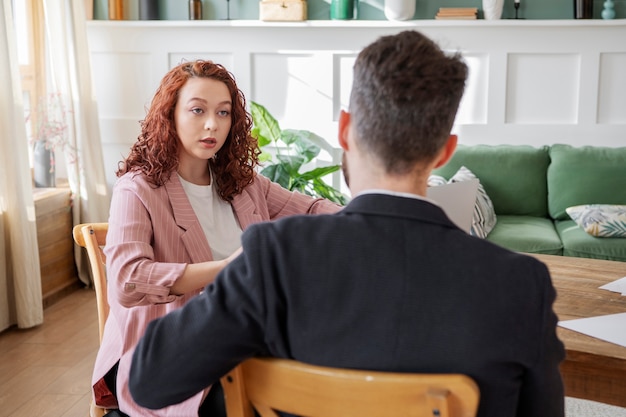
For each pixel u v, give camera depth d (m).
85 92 4.32
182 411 1.53
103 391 1.82
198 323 1.03
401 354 0.98
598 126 4.42
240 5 4.64
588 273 2.25
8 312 3.69
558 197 4.13
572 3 4.41
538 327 0.98
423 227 1.03
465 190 2.10
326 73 4.59
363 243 1.01
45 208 4.04
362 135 1.06
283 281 1.02
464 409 0.94
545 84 4.45
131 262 1.67
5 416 2.79
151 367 1.05
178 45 4.64
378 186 1.07
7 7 3.53
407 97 1.02
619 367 1.57
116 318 1.79
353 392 0.97
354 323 1.00
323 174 4.28
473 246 1.02
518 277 1.00
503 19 4.39
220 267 1.63
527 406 1.03
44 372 3.18
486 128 4.50
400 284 0.99
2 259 3.62
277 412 1.12
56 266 4.17
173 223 1.80
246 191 2.03
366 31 4.52
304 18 4.48
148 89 4.68
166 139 1.83
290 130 4.51
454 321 0.97
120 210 1.77
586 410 2.87
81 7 4.27
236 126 1.95
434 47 1.05
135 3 4.63
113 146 4.75
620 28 4.32
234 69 4.65
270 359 1.04
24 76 4.27
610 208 3.78
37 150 4.27
